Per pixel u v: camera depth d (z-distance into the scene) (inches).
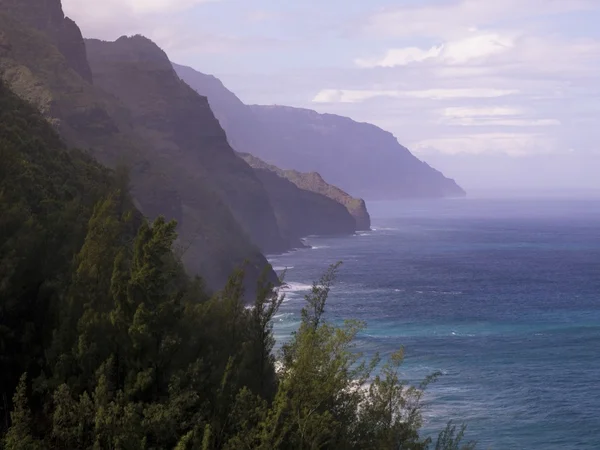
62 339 1129.4
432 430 2497.5
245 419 968.9
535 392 2977.4
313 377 982.4
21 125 2448.3
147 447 947.3
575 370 3351.4
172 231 1116.5
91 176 2282.2
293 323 4220.0
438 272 7440.9
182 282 1472.7
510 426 2581.2
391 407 1107.9
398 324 4483.3
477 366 3405.5
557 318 4761.3
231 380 1069.8
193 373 1025.5
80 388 1059.3
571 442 2439.7
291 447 947.3
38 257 1301.7
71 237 1407.5
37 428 1053.2
